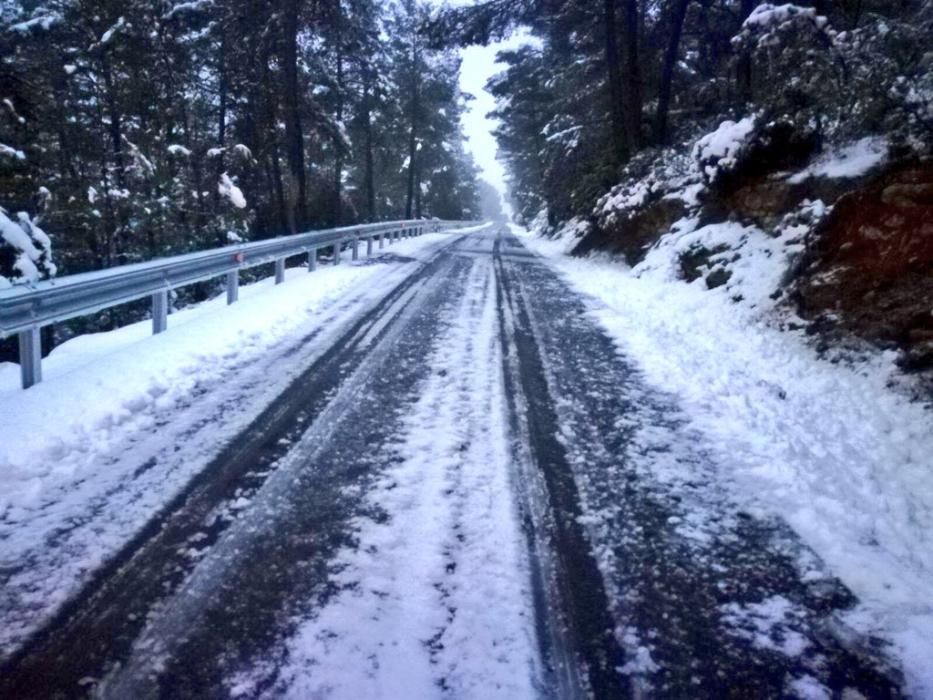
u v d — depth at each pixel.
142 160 17.03
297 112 18.03
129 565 3.11
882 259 6.50
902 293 6.12
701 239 10.89
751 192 10.34
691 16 18.05
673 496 3.93
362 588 2.96
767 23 9.48
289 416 5.06
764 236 9.66
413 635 2.67
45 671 2.44
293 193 18.19
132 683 2.39
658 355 7.12
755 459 4.43
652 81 19.61
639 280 12.04
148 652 2.54
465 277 13.09
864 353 6.03
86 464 4.18
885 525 3.61
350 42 22.14
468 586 3.00
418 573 3.08
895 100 7.62
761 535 3.53
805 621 2.85
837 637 2.75
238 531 3.41
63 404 5.09
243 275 18.61
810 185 9.19
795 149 9.91
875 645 2.71
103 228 16.75
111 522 3.49
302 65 22.66
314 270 13.34
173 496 3.77
